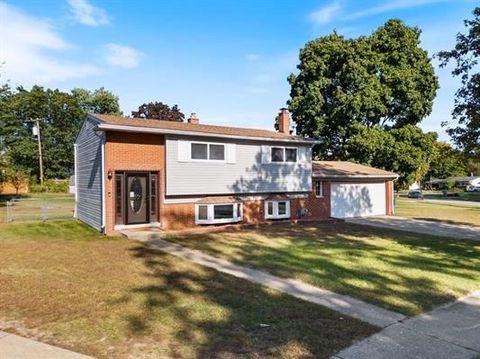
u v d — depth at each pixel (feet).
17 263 30.30
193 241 43.14
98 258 32.81
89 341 15.98
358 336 17.24
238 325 18.15
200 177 54.54
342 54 98.94
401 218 75.77
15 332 16.85
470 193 219.41
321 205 71.87
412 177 102.99
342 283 26.07
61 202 97.60
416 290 24.79
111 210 48.14
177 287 24.49
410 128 96.73
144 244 40.40
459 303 22.59
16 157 171.22
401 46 98.37
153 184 52.90
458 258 35.42
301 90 107.24
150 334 16.81
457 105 42.34
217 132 55.67
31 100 174.09
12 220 59.67
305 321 18.95
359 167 86.74
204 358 14.65
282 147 63.93
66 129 186.39
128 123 50.01
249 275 28.12
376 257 35.04
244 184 59.31
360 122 98.78
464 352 15.85
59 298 21.66
